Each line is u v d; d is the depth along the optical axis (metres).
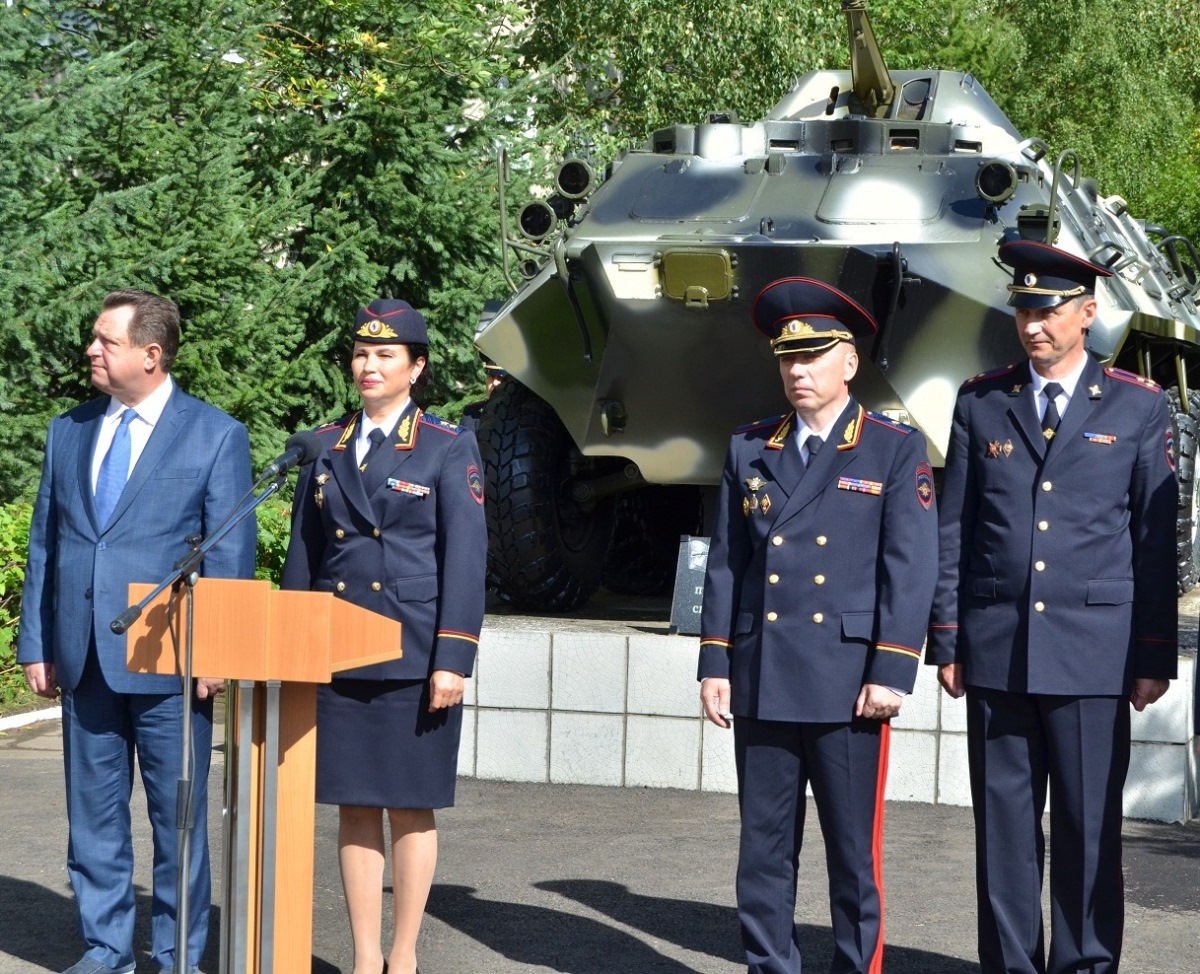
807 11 21.98
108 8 12.22
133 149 11.56
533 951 4.85
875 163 7.54
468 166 14.37
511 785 6.79
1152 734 6.26
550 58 22.28
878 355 6.91
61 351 11.02
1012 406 4.41
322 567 4.57
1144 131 28.09
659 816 6.33
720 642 4.42
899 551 4.27
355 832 4.52
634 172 7.80
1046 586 4.30
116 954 4.57
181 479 4.59
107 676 4.49
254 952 4.02
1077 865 4.33
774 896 4.36
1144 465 4.33
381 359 4.54
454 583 4.45
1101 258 7.87
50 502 4.71
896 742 6.50
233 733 4.07
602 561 8.47
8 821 6.32
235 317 11.74
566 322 7.39
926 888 5.43
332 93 13.95
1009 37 28.20
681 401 7.37
